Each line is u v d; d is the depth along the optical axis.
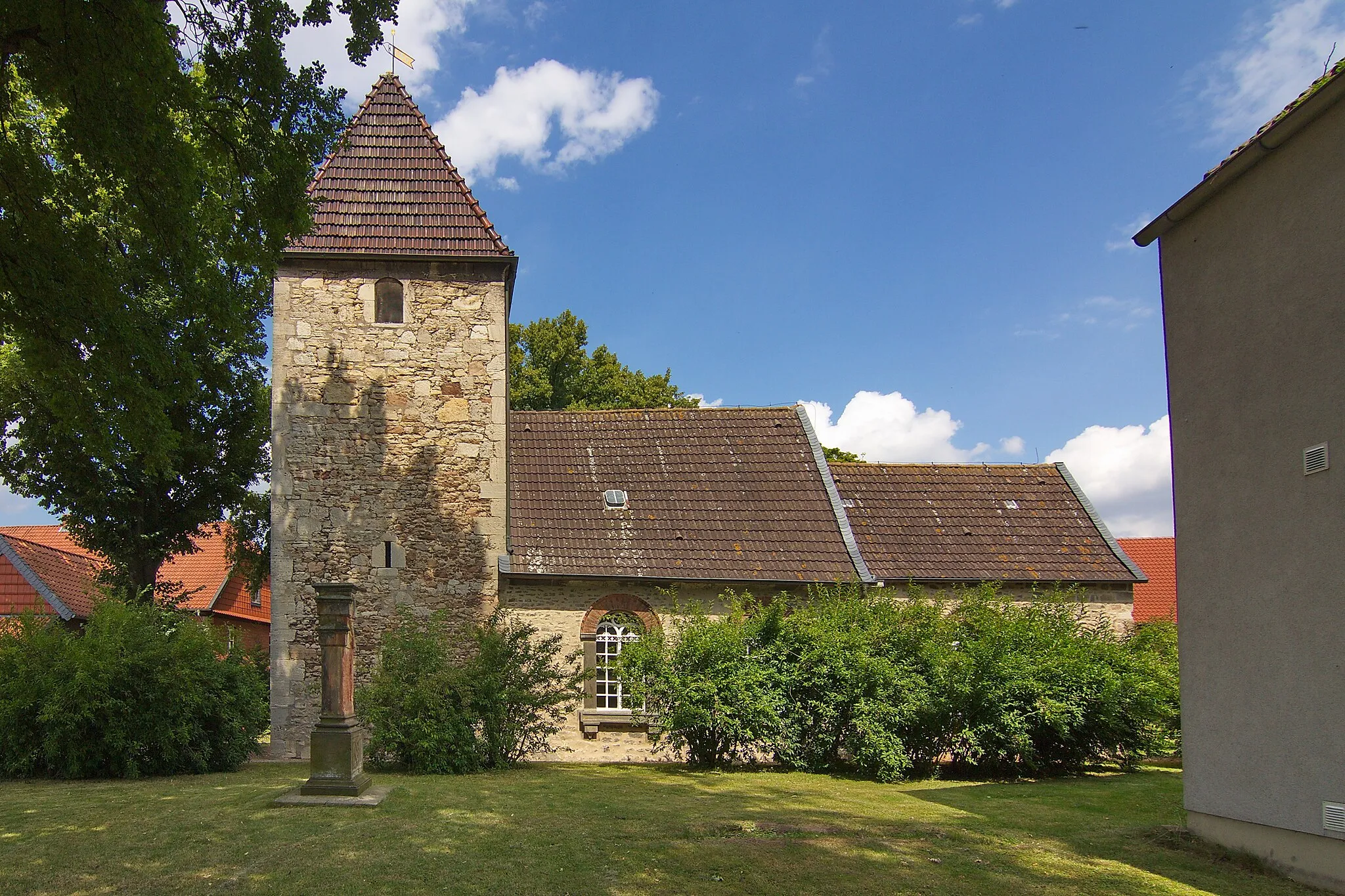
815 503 18.88
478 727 14.23
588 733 16.25
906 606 15.92
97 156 9.42
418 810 10.20
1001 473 21.14
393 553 16.38
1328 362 7.60
